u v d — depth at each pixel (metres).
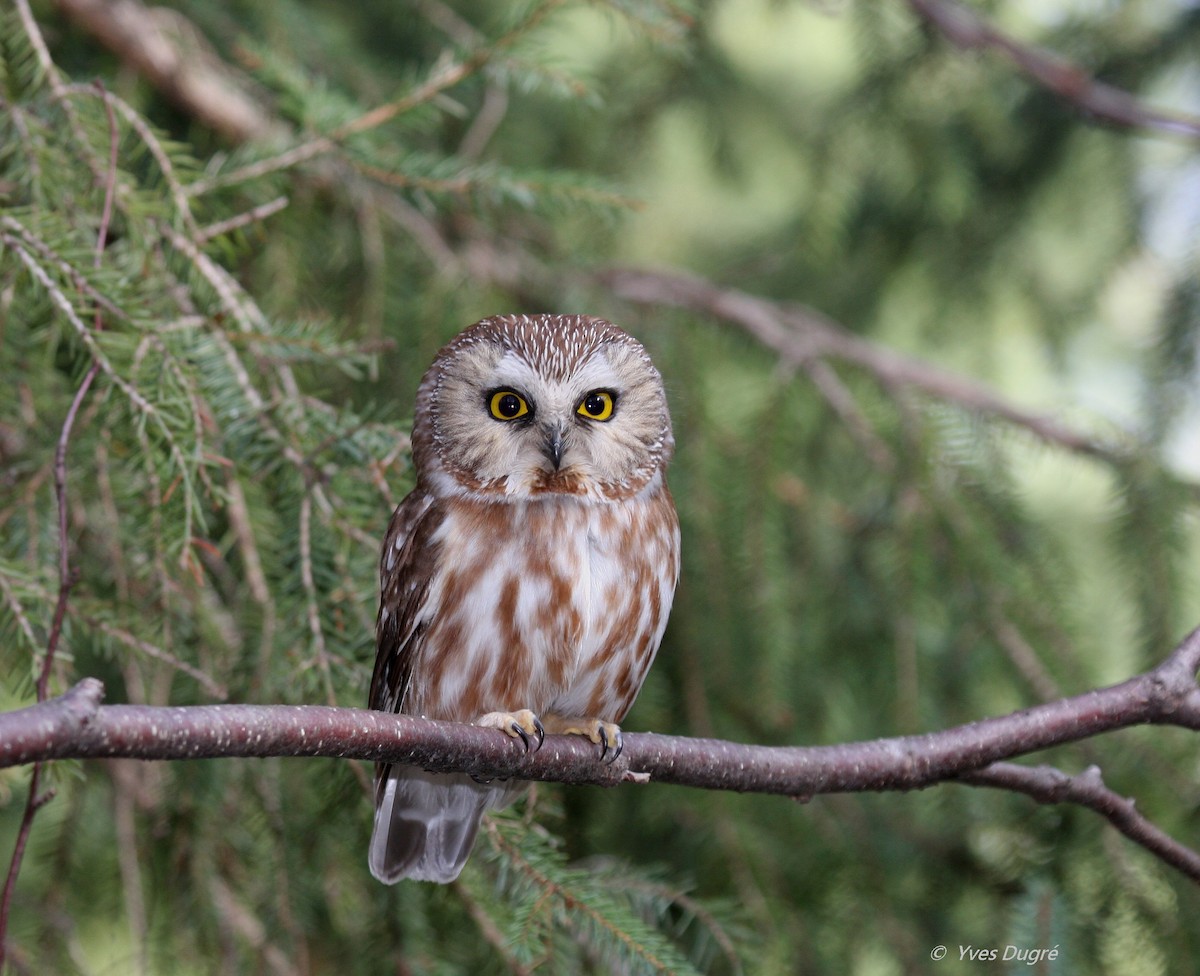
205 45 10.65
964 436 11.33
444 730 6.12
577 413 7.93
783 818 10.58
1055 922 8.36
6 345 7.58
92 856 9.46
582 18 14.16
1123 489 11.16
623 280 12.26
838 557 11.73
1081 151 13.22
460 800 7.72
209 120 10.92
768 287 14.51
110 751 4.95
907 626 10.86
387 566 7.67
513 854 7.28
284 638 7.36
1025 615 10.77
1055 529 12.55
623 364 8.19
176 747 5.07
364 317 10.44
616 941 6.91
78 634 8.27
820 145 12.88
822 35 14.91
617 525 7.87
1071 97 11.66
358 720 5.72
